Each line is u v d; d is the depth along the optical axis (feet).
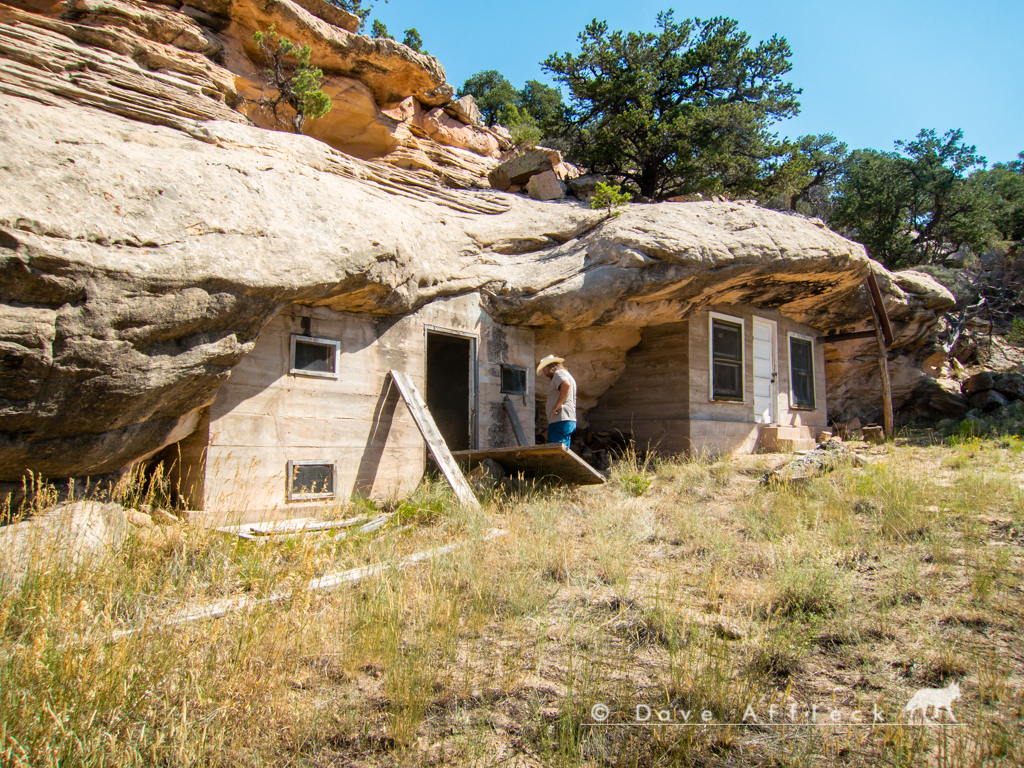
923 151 104.94
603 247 34.68
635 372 42.70
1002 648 12.61
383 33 68.59
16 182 16.63
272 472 24.43
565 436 30.30
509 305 34.14
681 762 9.59
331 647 12.98
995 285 99.91
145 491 23.13
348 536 20.03
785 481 27.76
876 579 16.49
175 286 18.88
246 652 11.12
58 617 11.27
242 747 9.74
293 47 36.14
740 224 37.63
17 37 26.00
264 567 16.02
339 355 26.94
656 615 14.43
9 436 17.30
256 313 21.62
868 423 56.18
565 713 10.63
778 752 9.78
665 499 27.30
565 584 17.06
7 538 15.20
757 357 45.57
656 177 69.77
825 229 42.11
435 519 23.35
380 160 42.88
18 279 15.99
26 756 8.09
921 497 22.98
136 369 18.51
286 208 23.62
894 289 49.29
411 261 28.22
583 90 71.31
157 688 10.41
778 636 13.26
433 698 11.46
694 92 75.82
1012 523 20.03
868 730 10.25
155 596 14.05
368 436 27.84
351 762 9.75
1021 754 9.22
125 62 28.84
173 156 21.77
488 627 14.43
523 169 46.75
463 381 38.73
